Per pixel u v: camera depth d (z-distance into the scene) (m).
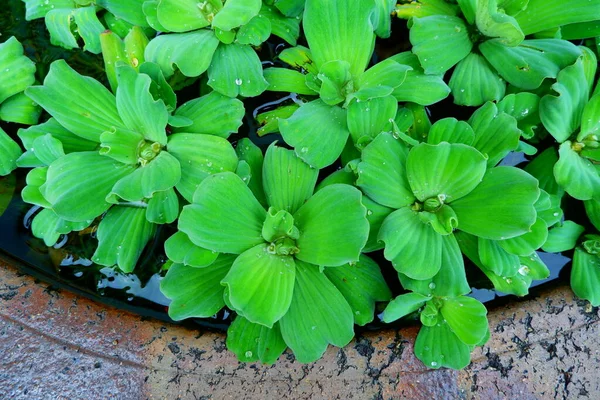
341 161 0.58
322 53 0.56
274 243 0.54
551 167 0.58
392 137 0.54
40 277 0.57
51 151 0.55
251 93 0.56
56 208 0.54
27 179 0.56
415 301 0.54
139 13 0.58
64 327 0.54
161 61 0.56
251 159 0.56
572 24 0.59
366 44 0.56
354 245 0.52
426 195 0.54
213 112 0.56
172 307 0.54
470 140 0.55
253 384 0.54
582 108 0.57
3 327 0.54
